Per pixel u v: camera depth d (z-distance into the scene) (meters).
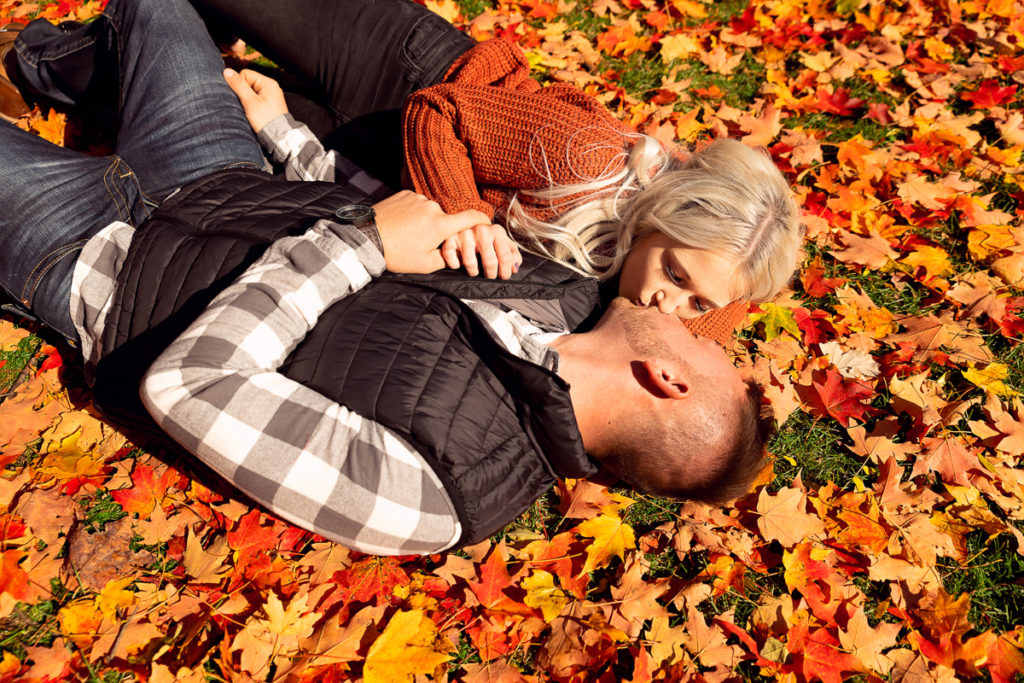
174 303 1.75
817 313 2.56
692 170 1.80
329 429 1.51
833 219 2.79
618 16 3.52
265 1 2.29
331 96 2.37
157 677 1.63
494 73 2.19
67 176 1.93
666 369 1.67
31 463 1.99
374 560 1.87
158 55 2.12
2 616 1.73
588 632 1.81
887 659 1.87
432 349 1.64
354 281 1.65
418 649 1.71
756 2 3.68
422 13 2.28
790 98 3.25
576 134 1.90
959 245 2.81
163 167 2.05
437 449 1.56
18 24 2.65
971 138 3.15
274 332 1.54
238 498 1.94
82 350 1.88
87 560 1.84
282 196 1.97
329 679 1.68
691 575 2.02
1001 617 2.01
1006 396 2.42
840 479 2.25
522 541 2.02
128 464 1.99
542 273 1.89
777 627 1.91
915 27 3.62
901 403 2.35
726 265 1.72
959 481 2.19
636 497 2.14
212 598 1.77
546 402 1.65
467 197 1.95
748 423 1.77
